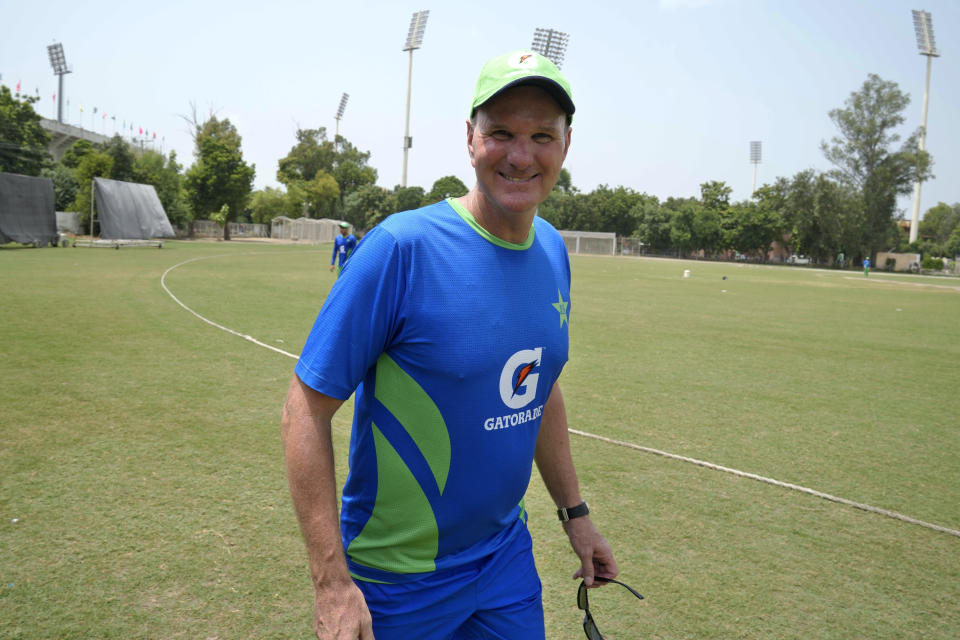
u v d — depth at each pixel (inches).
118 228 1396.4
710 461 201.6
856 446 223.0
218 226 2388.0
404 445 57.4
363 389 59.0
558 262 67.6
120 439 193.9
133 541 134.0
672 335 475.2
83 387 250.1
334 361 52.1
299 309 501.7
